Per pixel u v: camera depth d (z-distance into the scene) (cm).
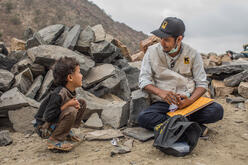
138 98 330
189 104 279
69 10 8294
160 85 300
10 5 6512
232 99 434
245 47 820
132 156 241
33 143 288
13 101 335
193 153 243
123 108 346
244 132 302
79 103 259
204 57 820
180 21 268
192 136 242
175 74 290
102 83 425
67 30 511
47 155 250
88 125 335
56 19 7194
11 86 384
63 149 254
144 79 298
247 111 384
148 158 235
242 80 473
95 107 363
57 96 237
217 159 228
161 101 307
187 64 292
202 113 285
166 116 288
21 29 6000
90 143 282
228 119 356
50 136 258
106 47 473
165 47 274
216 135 296
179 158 231
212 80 525
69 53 420
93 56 472
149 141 284
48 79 398
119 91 467
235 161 223
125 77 473
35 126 260
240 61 579
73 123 255
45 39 470
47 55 403
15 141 296
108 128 338
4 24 5928
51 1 8188
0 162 236
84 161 230
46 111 236
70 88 257
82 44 473
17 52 506
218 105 281
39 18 6875
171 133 240
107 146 271
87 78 435
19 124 331
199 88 290
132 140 284
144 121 292
